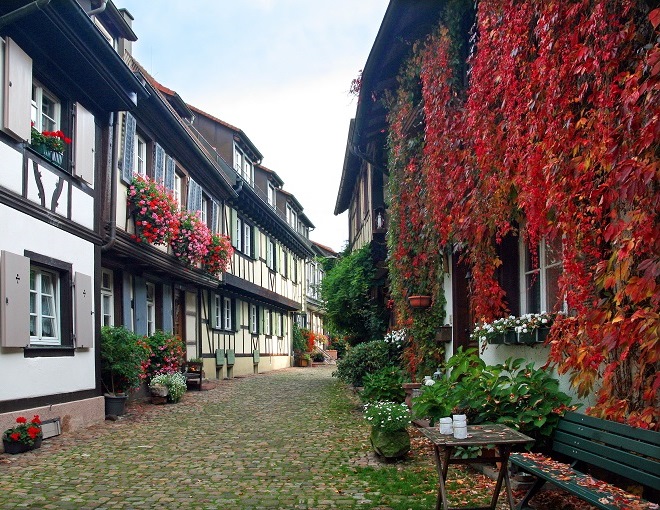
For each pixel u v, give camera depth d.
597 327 4.32
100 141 10.58
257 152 25.28
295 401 12.85
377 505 4.84
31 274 8.55
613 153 3.95
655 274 3.49
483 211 6.64
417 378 10.58
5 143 7.61
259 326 26.02
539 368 5.92
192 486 5.53
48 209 8.59
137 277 13.40
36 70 8.46
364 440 7.80
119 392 10.64
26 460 6.69
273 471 6.12
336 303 17.69
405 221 10.50
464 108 7.18
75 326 9.20
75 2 8.11
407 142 9.99
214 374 19.52
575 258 4.61
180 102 17.83
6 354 7.49
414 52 8.84
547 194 4.82
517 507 4.36
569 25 4.55
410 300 10.30
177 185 15.41
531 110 5.20
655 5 3.97
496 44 5.86
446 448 4.40
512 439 4.20
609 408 4.34
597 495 3.68
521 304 7.26
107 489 5.43
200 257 14.88
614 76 4.23
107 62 9.62
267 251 25.56
